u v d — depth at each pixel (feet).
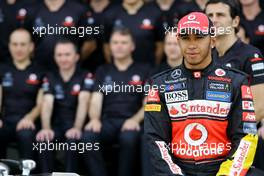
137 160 76.79
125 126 77.30
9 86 84.53
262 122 69.56
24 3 91.04
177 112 53.31
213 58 54.24
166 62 80.64
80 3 89.35
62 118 81.71
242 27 84.69
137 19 86.74
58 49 81.87
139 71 80.69
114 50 80.74
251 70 61.26
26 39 84.79
